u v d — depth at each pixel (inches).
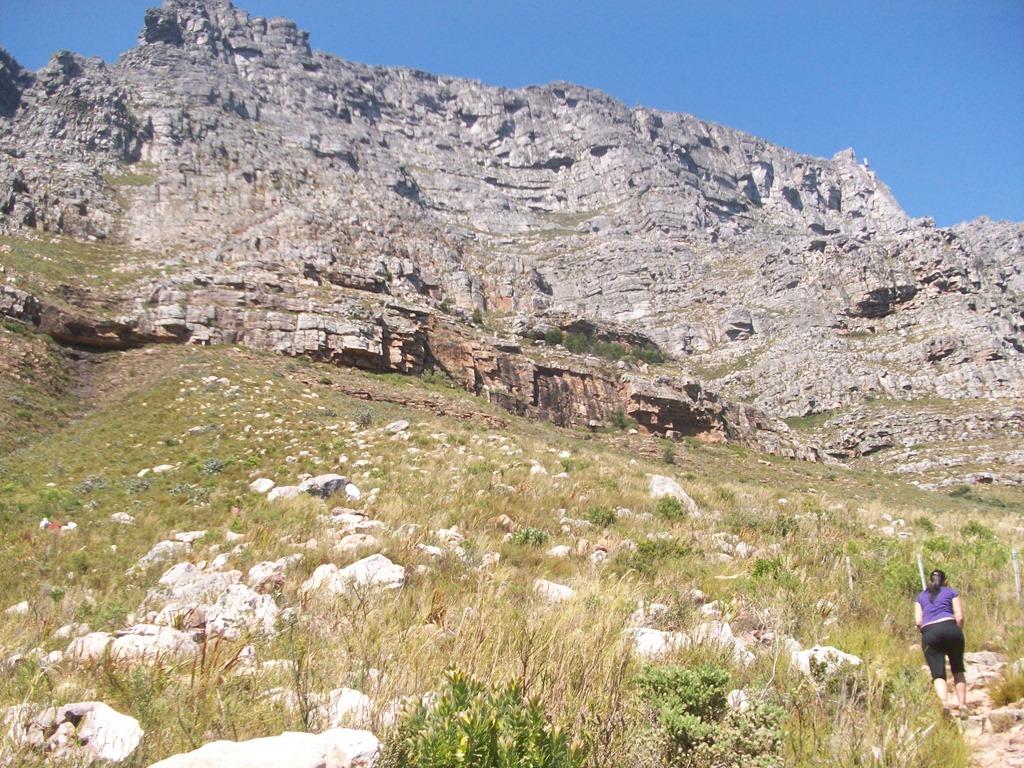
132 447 1189.1
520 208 7554.1
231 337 2001.7
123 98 4758.9
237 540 590.2
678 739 205.3
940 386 3747.5
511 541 574.9
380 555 433.1
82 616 388.5
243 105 6348.4
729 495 1002.1
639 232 6899.6
